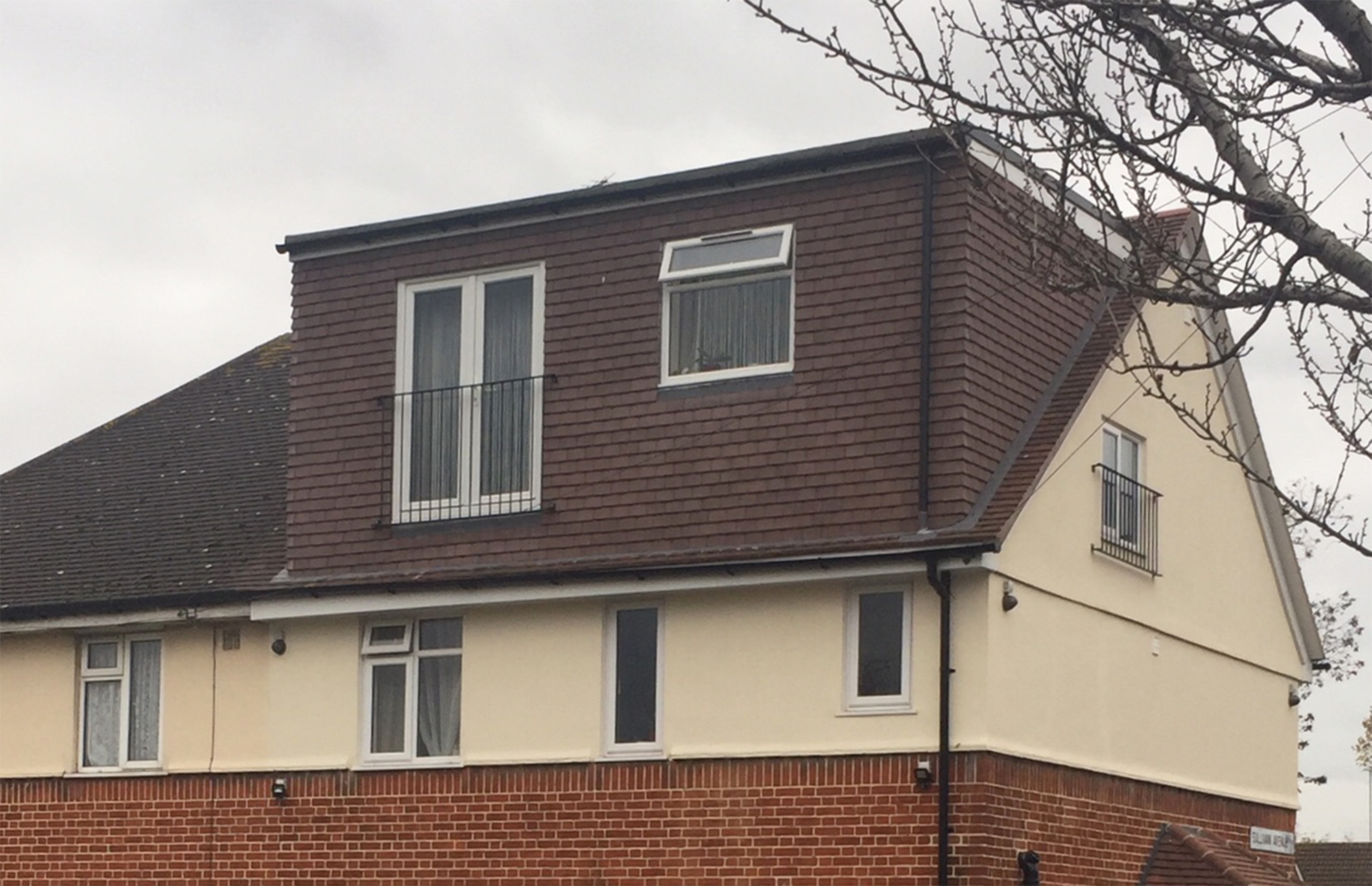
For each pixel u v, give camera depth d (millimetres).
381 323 18984
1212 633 20000
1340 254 8594
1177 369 9195
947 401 16375
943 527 16156
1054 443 16766
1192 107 8820
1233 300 8867
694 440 17375
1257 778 20844
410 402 18750
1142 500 18672
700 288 17688
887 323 16766
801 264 17203
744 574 16578
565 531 17797
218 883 18828
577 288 18141
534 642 17750
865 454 16625
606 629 17469
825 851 16172
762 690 16656
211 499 21281
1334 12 8477
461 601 17844
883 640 16312
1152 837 18359
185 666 19469
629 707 17312
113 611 19578
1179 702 19188
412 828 17984
